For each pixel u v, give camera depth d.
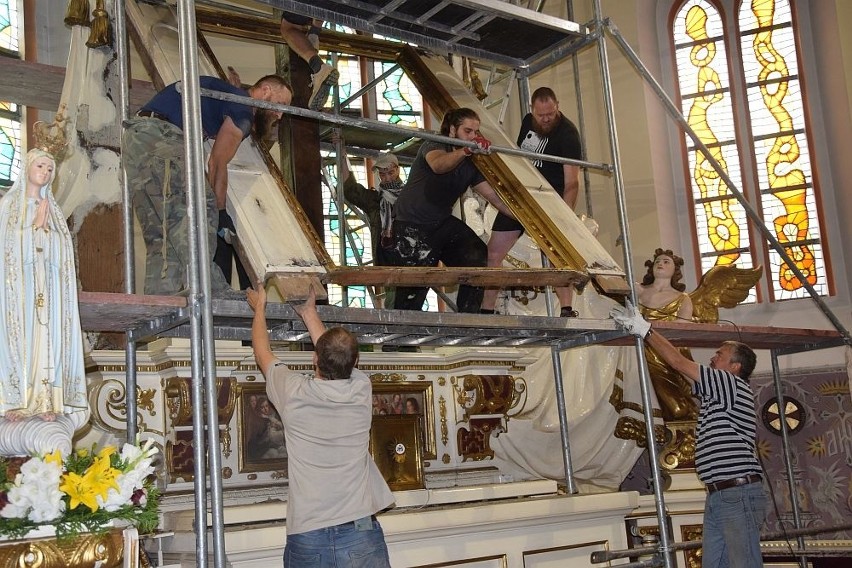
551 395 6.67
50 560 3.22
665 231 8.55
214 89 4.17
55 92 5.69
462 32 5.55
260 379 5.10
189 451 4.80
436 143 5.29
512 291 6.83
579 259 4.77
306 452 3.49
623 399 6.93
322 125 6.13
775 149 8.58
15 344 3.38
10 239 3.44
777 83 8.66
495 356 5.94
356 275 3.93
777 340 6.10
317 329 3.71
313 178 5.70
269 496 5.09
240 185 4.08
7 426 3.39
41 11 7.00
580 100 6.67
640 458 7.27
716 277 7.53
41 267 3.46
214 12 5.43
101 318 3.79
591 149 8.85
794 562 7.08
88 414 3.61
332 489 3.45
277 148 6.45
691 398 6.96
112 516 3.36
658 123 8.85
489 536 5.02
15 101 5.79
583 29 5.34
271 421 5.14
